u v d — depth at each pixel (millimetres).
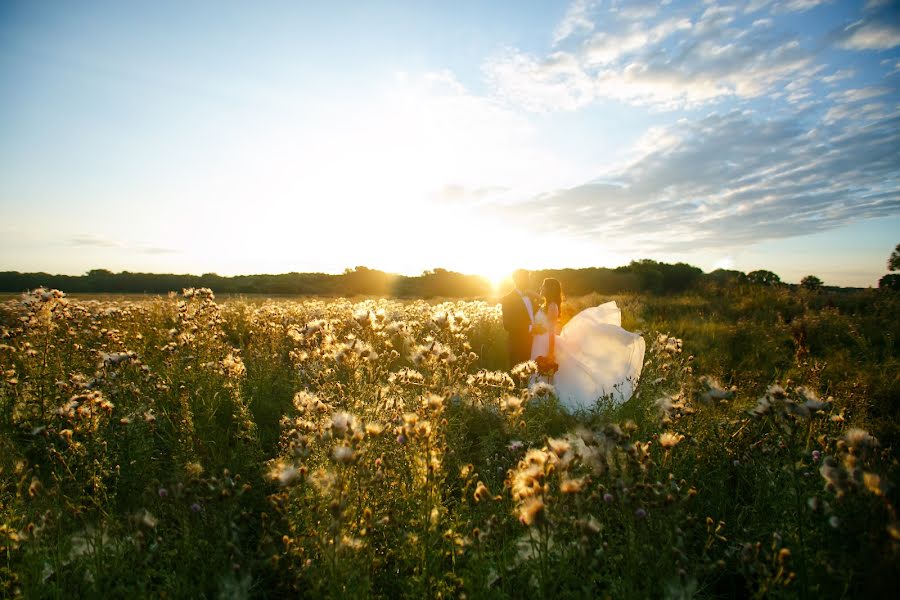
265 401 4922
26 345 5289
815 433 3361
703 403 3580
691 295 17875
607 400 5105
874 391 5309
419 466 2570
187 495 2605
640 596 2035
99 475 2998
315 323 5074
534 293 6512
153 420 3766
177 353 5426
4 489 2871
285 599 2371
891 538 1839
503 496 2688
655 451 3129
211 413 4328
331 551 2092
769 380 6523
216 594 2295
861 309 12133
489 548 2311
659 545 2252
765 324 10430
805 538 2254
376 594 2289
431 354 3973
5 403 4133
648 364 6254
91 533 2615
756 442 3143
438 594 2123
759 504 2764
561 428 4574
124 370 4773
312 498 2416
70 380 4613
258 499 3164
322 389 4027
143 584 2156
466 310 11383
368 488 2588
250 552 2510
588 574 2070
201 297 6719
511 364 6648
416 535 2340
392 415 3443
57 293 5367
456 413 3885
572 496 2143
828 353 7652
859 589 1998
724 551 2486
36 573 2184
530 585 2150
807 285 15203
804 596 1972
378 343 4910
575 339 6441
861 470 2098
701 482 2965
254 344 7715
